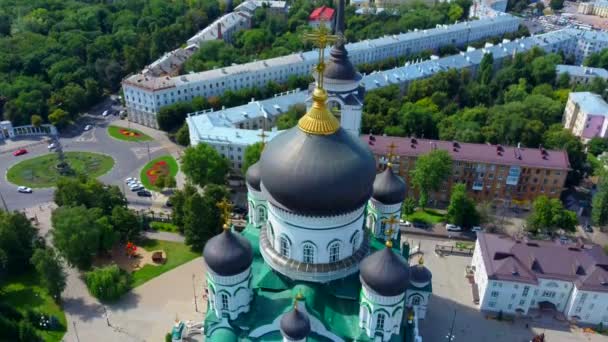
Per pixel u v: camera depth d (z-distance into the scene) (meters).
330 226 73.88
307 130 70.50
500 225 140.62
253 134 165.62
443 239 134.88
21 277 118.44
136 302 110.69
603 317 107.31
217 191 131.12
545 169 147.38
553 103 199.25
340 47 124.19
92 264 121.81
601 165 158.50
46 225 140.25
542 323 108.19
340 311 79.06
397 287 71.31
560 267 108.00
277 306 77.19
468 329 106.25
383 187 94.19
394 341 78.25
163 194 155.00
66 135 195.12
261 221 97.56
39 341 99.38
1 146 184.88
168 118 194.38
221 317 78.62
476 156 149.12
